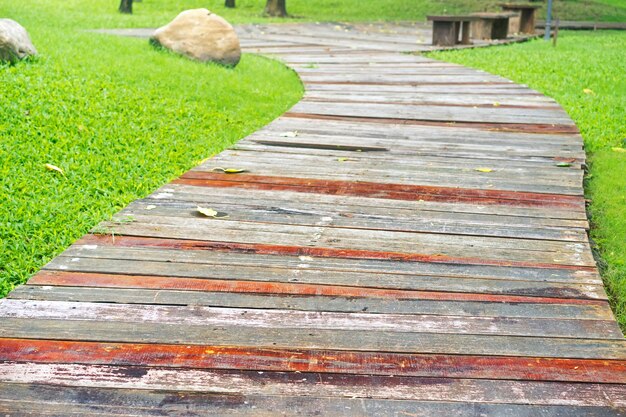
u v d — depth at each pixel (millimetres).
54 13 18844
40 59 9195
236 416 2875
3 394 2973
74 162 6324
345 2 27875
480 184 6012
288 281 4066
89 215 5230
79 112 7578
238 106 9312
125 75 9445
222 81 10203
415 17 25703
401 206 5402
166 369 3186
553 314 3754
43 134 6805
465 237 4812
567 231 4953
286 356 3311
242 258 4355
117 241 4566
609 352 3398
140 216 5016
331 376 3166
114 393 3004
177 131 7699
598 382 3152
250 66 12281
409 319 3670
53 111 7406
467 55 15500
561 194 5781
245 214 5129
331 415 2895
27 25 13930
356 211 5266
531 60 14492
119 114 7809
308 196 5578
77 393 2996
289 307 3766
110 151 6758
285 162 6543
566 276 4223
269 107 9531
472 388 3100
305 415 2891
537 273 4258
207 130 7965
